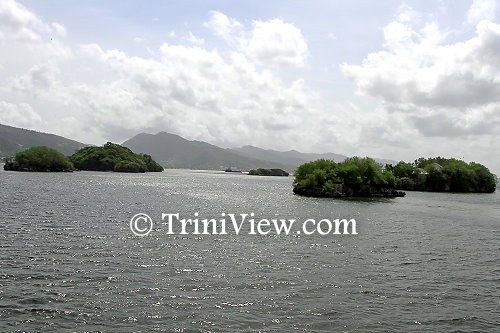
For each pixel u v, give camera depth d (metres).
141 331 18.94
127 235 41.53
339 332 19.58
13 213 53.16
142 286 25.08
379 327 20.28
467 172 188.50
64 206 64.06
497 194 177.50
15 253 31.81
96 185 126.75
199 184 169.88
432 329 20.31
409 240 44.88
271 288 25.48
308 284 26.53
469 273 30.78
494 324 21.16
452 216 73.31
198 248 36.56
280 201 96.69
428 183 192.25
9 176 156.25
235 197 104.81
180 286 25.31
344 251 37.50
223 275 27.98
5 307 21.03
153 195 98.00
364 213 73.94
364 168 130.50
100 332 18.72
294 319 20.83
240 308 22.00
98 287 24.62
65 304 21.78
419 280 28.44
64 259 30.78
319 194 120.00
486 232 53.03
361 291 25.53
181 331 19.08
